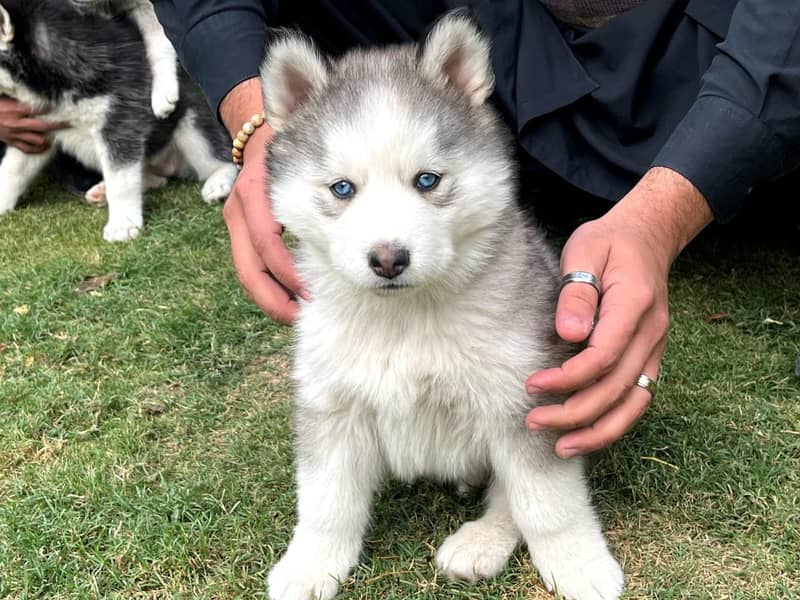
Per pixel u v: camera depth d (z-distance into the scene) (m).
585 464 0.56
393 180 0.45
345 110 0.47
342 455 0.51
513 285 0.48
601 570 0.48
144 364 0.75
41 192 1.26
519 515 0.49
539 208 0.94
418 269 0.44
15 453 0.64
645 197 0.52
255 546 0.54
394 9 0.85
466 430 0.50
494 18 0.79
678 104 0.75
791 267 0.87
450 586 0.50
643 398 0.48
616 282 0.47
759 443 0.60
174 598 0.50
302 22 0.87
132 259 0.95
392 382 0.48
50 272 0.92
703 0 0.72
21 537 0.55
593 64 0.77
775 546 0.51
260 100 0.65
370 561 0.52
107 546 0.54
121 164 1.10
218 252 0.96
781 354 0.71
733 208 0.55
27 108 1.13
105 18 1.15
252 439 0.64
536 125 0.78
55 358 0.77
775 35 0.52
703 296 0.81
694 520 0.54
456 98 0.49
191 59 0.73
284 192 0.49
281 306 0.56
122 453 0.63
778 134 0.53
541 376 0.45
